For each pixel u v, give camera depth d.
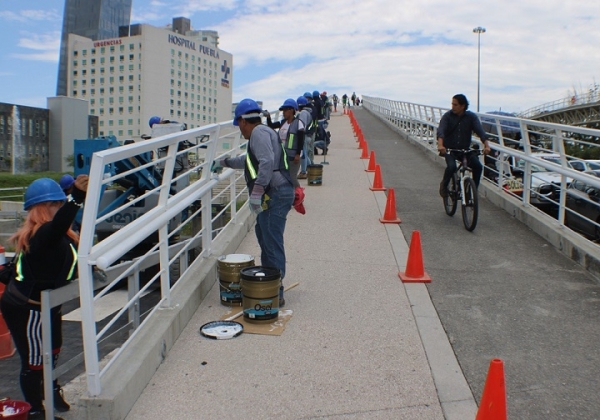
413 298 5.84
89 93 116.94
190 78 123.62
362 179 13.41
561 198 7.91
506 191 10.58
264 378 4.21
